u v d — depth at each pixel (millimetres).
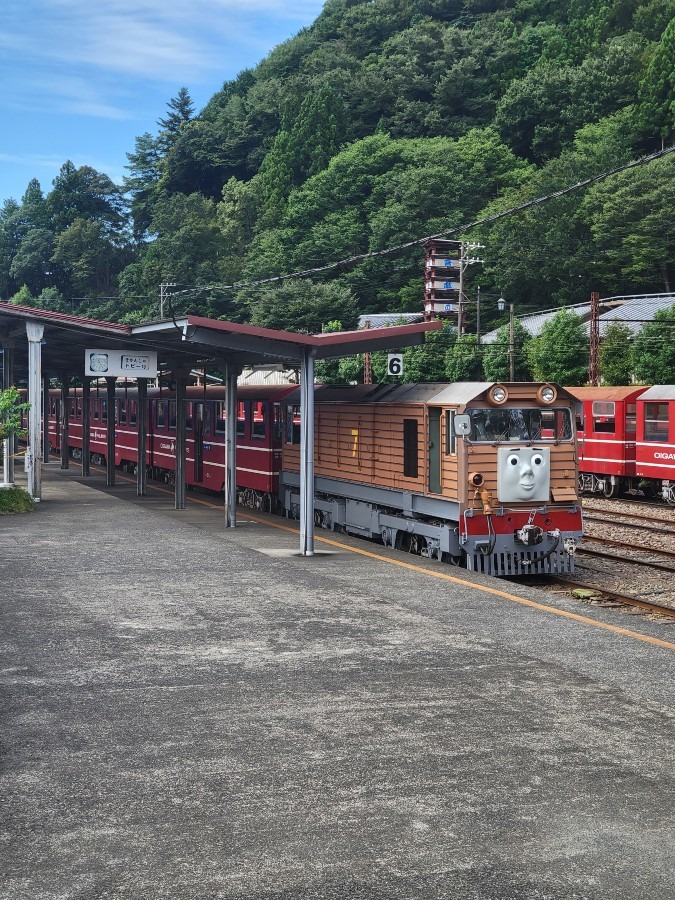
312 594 11688
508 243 75188
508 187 84750
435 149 87188
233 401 18719
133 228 131250
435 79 109750
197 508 22766
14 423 21875
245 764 6223
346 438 18078
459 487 13914
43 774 6055
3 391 22328
